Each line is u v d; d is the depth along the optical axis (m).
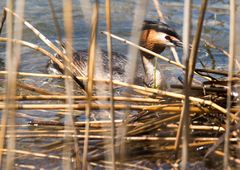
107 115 11.83
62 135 10.73
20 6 8.06
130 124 10.86
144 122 11.10
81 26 19.39
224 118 11.09
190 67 8.73
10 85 8.36
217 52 17.05
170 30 16.23
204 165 10.20
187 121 8.50
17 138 10.92
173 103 11.30
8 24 8.33
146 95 12.22
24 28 18.73
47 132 10.92
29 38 18.19
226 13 19.91
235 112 10.98
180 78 13.22
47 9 20.58
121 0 21.61
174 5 20.92
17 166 10.09
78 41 18.44
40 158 10.34
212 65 15.99
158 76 15.52
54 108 10.80
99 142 10.55
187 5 8.18
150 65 15.91
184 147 8.48
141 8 7.95
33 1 21.27
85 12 8.68
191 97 11.03
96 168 10.00
